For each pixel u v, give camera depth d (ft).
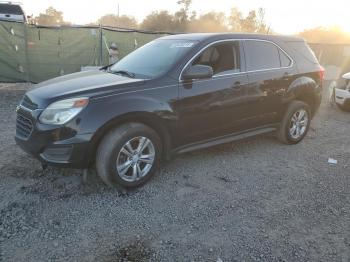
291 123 19.07
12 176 13.94
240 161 16.89
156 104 13.29
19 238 10.21
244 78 16.11
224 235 10.87
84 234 10.58
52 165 12.23
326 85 50.08
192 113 14.46
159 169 15.46
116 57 40.83
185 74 14.16
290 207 12.73
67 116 11.91
